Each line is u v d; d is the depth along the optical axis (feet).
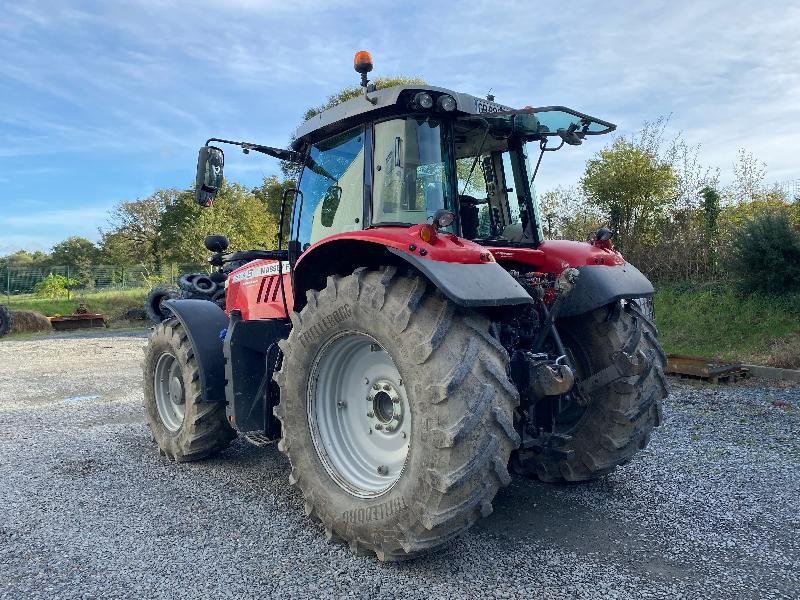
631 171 43.78
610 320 12.86
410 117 11.77
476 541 11.00
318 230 13.58
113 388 28.94
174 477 15.06
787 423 18.92
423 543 9.54
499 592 9.18
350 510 10.52
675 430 18.33
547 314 12.14
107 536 11.47
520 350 11.76
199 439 15.78
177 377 16.74
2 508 13.00
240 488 14.16
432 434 9.24
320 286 12.81
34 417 22.36
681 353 30.58
